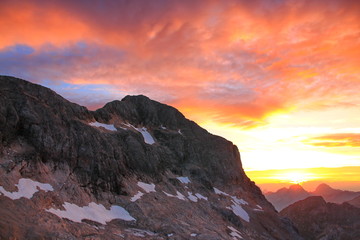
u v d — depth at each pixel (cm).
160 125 13112
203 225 8262
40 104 7469
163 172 10344
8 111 6594
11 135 6450
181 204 9012
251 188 14888
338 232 15575
